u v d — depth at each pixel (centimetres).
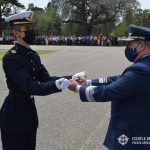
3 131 492
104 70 2019
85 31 8381
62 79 454
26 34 484
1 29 9019
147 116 409
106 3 8094
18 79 470
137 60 418
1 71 1855
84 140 770
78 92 429
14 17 483
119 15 8338
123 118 414
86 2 8300
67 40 6656
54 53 3603
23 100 485
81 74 476
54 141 761
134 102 409
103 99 414
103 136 797
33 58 493
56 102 1117
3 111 491
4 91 1284
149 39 414
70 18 8475
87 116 962
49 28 9019
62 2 8438
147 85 404
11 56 477
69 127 859
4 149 499
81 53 3712
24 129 486
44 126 862
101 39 6588
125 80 405
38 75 501
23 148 495
